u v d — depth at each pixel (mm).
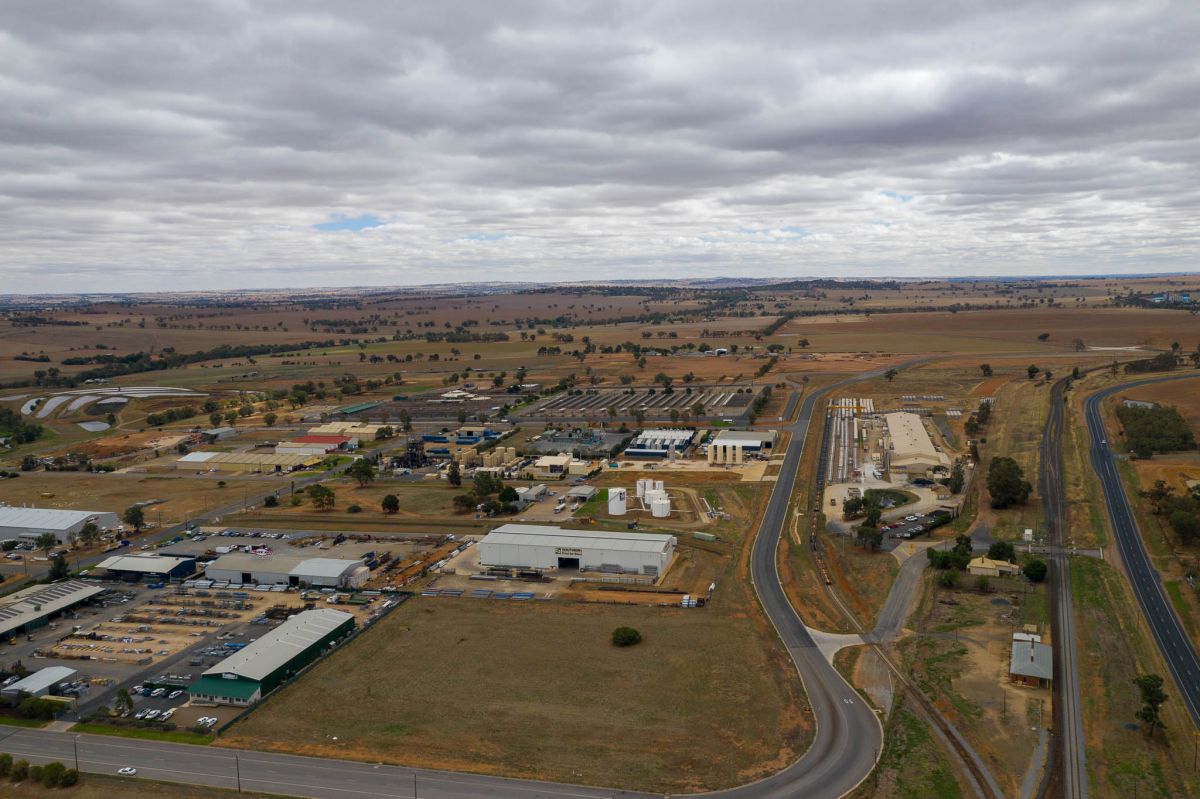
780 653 106125
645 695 96312
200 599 131500
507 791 78125
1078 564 132125
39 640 116500
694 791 77688
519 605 125312
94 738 89125
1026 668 96875
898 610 118562
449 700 96062
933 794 76250
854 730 87500
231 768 82750
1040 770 79938
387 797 77500
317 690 99188
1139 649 103812
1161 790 76562
